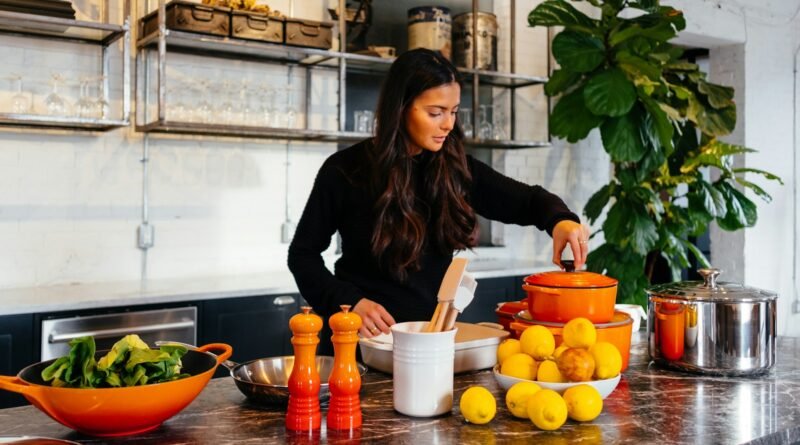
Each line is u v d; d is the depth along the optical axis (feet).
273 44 12.44
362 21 14.52
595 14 17.66
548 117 15.92
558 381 4.50
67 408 3.84
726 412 4.50
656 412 4.50
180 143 12.89
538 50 17.20
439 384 4.39
